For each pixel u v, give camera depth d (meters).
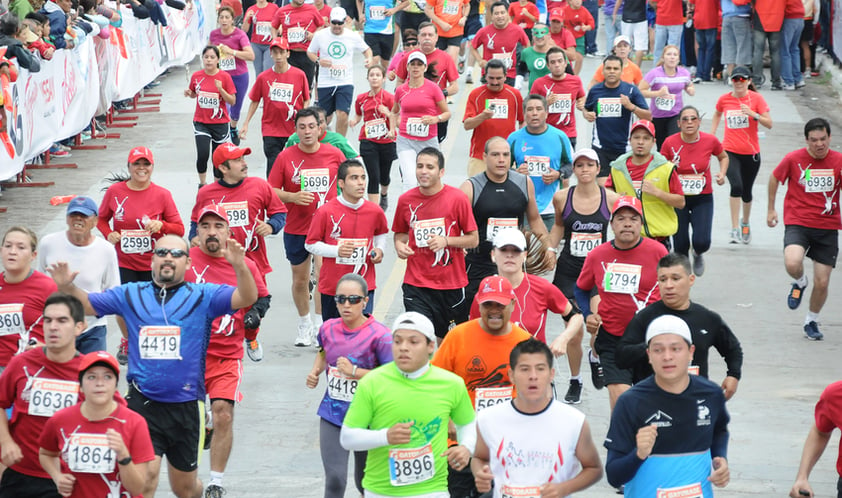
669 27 63.41
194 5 68.81
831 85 61.75
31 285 20.58
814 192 30.22
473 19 61.22
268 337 30.92
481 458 16.02
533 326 21.52
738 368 19.72
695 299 34.03
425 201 25.41
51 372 17.92
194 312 18.89
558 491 15.45
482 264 26.38
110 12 51.03
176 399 18.94
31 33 40.81
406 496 16.95
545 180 31.92
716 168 48.66
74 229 22.92
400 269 36.31
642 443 15.04
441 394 16.88
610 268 22.56
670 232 30.22
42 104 41.97
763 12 60.25
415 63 37.41
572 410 15.59
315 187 29.59
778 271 36.88
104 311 18.94
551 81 39.00
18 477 18.31
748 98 38.59
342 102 45.19
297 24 51.12
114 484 16.67
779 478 22.20
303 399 26.66
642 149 30.17
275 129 39.72
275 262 37.28
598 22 80.50
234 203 26.78
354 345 19.33
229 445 20.94
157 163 46.66
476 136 36.69
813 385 27.66
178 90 60.75
